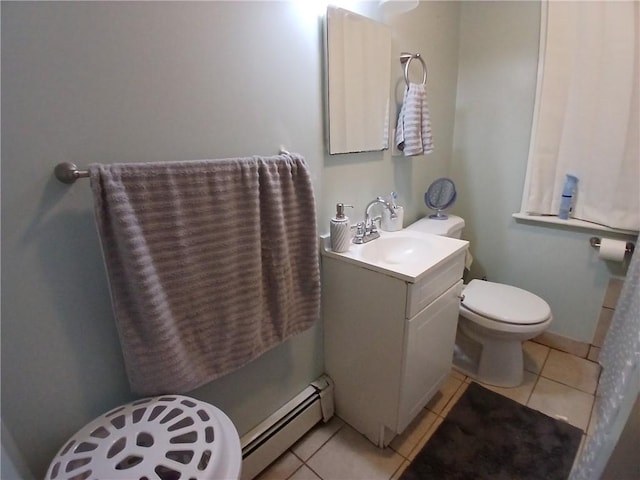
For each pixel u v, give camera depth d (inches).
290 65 42.0
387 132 59.5
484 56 71.3
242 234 36.1
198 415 30.4
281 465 50.8
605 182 60.9
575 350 72.8
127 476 24.6
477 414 58.7
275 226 38.8
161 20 30.5
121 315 29.6
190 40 32.6
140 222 28.7
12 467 25.6
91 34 26.9
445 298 51.0
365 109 53.6
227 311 36.4
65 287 29.0
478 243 81.7
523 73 67.1
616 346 55.0
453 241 54.1
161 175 29.4
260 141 40.8
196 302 34.0
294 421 51.7
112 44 28.0
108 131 29.1
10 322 26.6
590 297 68.4
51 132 26.2
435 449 52.5
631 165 58.0
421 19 61.4
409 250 56.7
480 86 73.3
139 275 28.6
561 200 67.1
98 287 30.8
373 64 52.9
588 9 56.6
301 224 42.5
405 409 49.3
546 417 57.4
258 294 38.8
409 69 61.1
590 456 34.2
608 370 56.7
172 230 30.9
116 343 32.9
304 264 43.9
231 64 36.2
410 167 68.2
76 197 28.2
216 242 34.1
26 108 24.9
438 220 69.7
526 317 57.2
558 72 62.0
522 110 68.7
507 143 72.2
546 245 71.5
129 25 28.7
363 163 56.9
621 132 57.4
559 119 64.2
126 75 29.2
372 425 53.1
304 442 54.4
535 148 67.1
